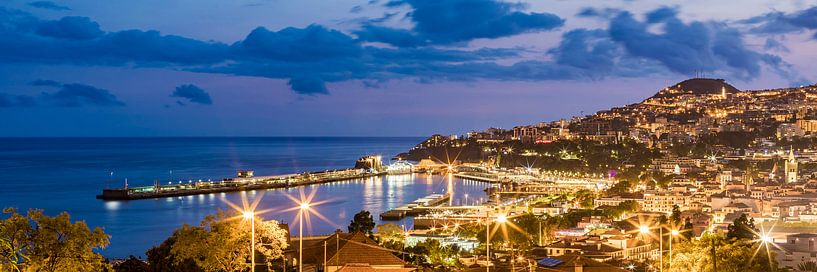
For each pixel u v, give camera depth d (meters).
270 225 120.38
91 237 86.88
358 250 131.62
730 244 155.00
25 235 84.62
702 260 140.25
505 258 188.00
